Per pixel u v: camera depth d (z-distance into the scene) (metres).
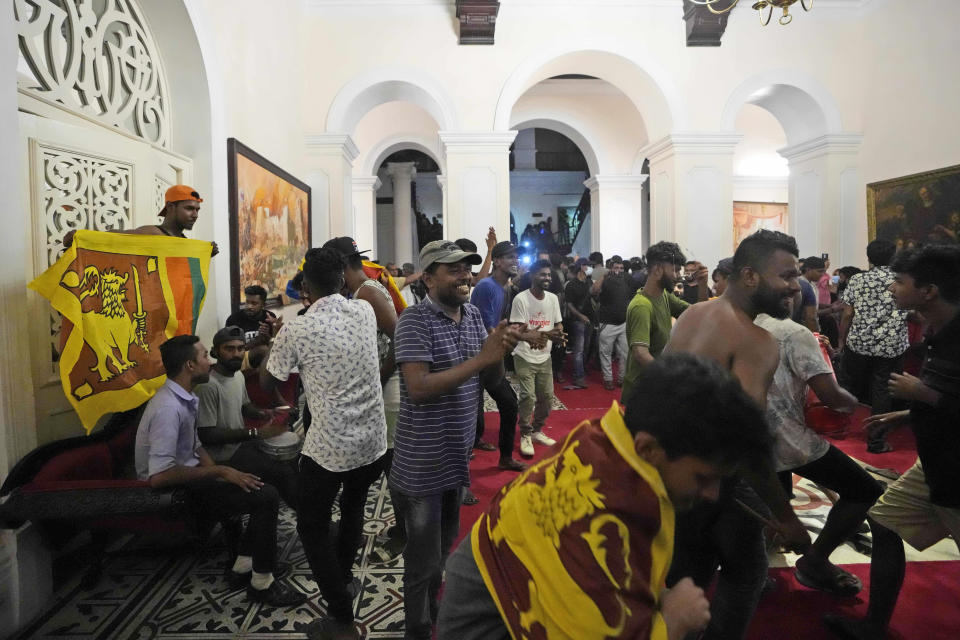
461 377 1.91
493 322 4.44
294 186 7.29
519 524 1.04
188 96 4.58
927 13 7.95
